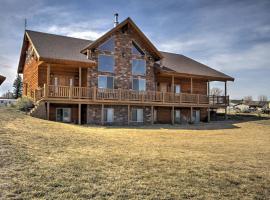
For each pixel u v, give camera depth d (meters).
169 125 24.58
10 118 15.33
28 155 8.38
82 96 22.08
